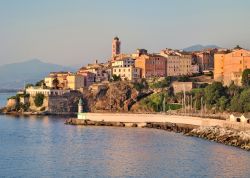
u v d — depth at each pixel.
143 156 189.50
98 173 160.62
